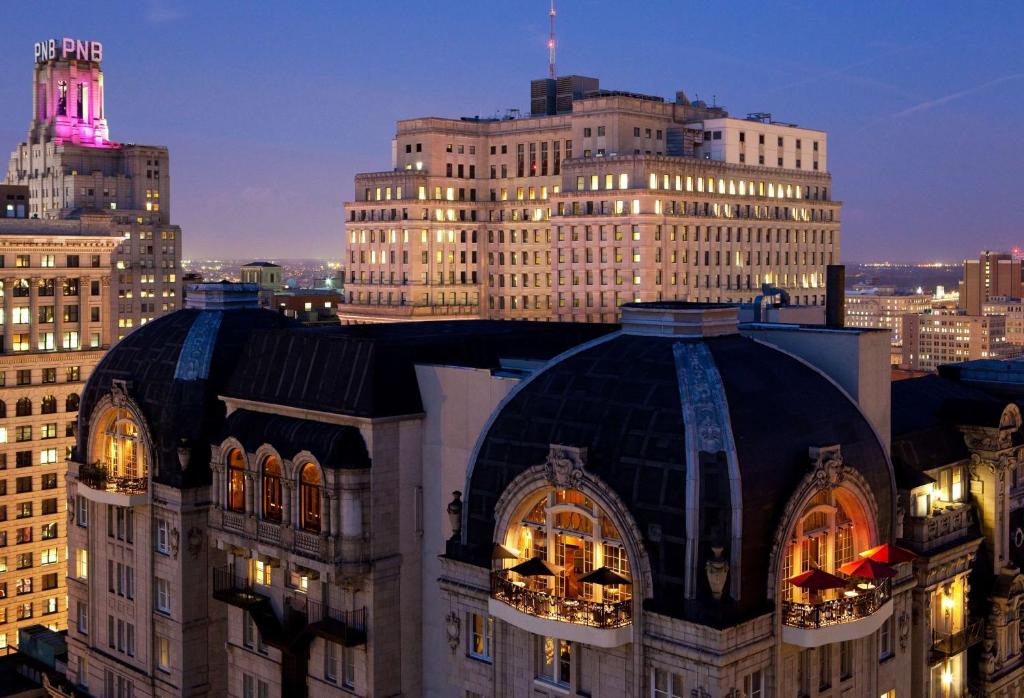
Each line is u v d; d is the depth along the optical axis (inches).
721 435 2222.0
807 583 2187.5
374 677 2758.4
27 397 5930.1
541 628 2303.2
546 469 2362.2
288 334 3051.2
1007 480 2856.8
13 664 4468.5
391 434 2753.4
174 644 3398.1
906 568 2527.1
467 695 2618.1
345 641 2743.6
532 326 3494.1
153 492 3430.1
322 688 2908.5
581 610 2260.1
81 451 3740.2
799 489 2230.6
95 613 3747.5
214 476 3095.5
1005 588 2778.1
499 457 2506.2
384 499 2751.0
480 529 2529.5
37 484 5994.1
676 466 2219.5
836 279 3036.4
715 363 2363.4
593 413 2384.4
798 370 2474.2
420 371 2807.6
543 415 2460.6
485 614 2529.5
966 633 2709.2
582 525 2375.7
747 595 2180.1
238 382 3117.6
